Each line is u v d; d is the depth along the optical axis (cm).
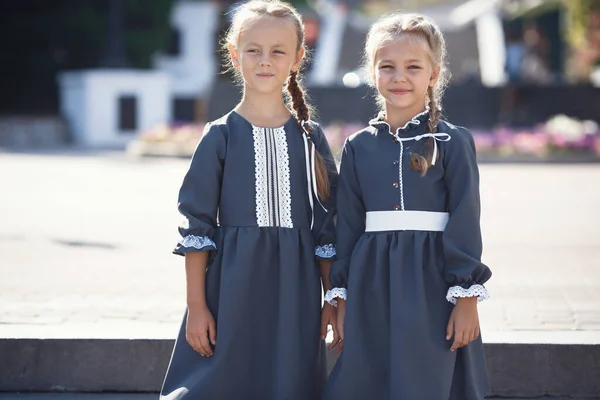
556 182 1631
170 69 3734
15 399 507
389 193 421
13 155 2316
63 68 3491
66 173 1766
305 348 426
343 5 4800
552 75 3775
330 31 4016
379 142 429
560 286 691
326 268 440
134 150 2319
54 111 3519
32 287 679
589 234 981
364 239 425
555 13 4131
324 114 2803
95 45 3422
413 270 413
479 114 2892
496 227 1041
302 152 432
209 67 3756
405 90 421
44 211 1171
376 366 418
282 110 440
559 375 512
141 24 3388
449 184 420
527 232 998
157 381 517
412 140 423
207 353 421
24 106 3512
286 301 421
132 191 1441
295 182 430
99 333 527
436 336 411
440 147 421
